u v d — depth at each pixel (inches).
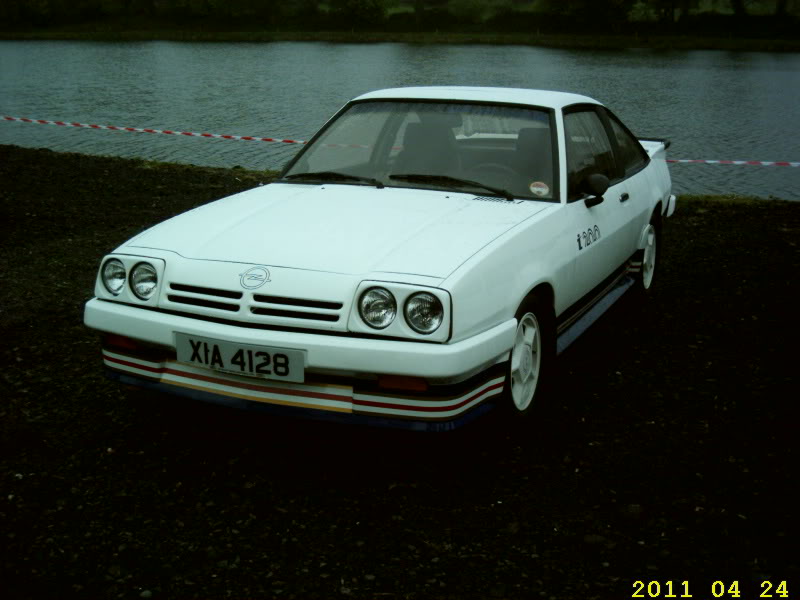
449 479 131.4
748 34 3134.8
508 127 167.6
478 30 3442.4
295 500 124.6
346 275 122.9
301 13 3659.0
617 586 105.1
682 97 1096.8
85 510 120.6
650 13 3609.7
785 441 145.3
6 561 107.8
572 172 167.8
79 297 224.1
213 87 1166.3
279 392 125.7
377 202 151.3
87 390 163.5
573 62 1908.2
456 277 121.6
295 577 106.0
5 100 952.9
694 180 510.6
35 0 3540.8
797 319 215.9
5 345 186.2
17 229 301.0
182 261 132.6
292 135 677.9
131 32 3309.5
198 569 107.3
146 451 139.1
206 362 126.3
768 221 340.8
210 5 3607.3
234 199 161.8
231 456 137.7
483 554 111.7
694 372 178.9
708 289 244.7
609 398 164.4
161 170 442.3
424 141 168.7
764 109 954.1
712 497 126.3
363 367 118.6
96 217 326.6
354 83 1248.8
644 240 214.4
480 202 152.6
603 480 131.6
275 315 123.4
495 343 127.0
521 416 146.4
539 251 144.1
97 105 908.6
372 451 139.9
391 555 111.1
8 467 132.2
